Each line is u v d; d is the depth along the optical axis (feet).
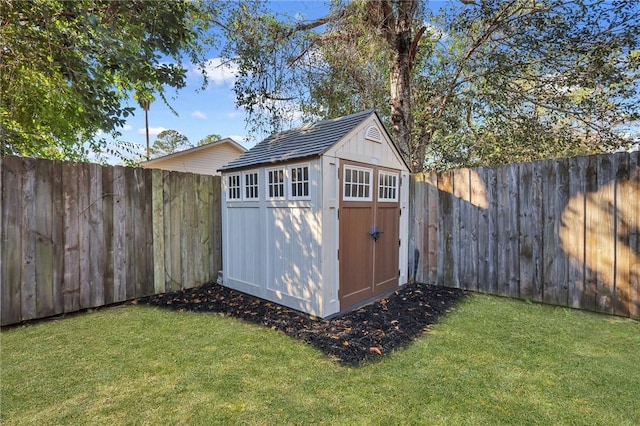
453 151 22.89
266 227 13.93
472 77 20.89
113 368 7.99
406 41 20.79
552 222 13.07
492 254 14.76
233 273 15.93
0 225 10.89
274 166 13.42
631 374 7.56
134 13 11.76
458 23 20.26
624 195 11.41
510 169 14.16
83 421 6.02
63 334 10.25
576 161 12.45
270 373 7.76
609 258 11.74
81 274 12.69
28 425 5.89
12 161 11.17
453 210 16.02
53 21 11.72
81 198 12.73
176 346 9.31
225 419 6.07
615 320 11.19
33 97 14.78
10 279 11.07
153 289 14.90
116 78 17.29
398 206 16.30
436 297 14.43
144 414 6.22
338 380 7.43
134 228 14.26
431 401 6.61
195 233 16.53
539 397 6.72
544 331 10.30
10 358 8.54
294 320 11.54
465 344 9.39
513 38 18.83
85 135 17.93
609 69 16.46
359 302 13.46
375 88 22.80
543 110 19.70
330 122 15.16
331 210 12.03
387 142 15.28
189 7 16.78
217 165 53.52
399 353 8.83
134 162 20.39
